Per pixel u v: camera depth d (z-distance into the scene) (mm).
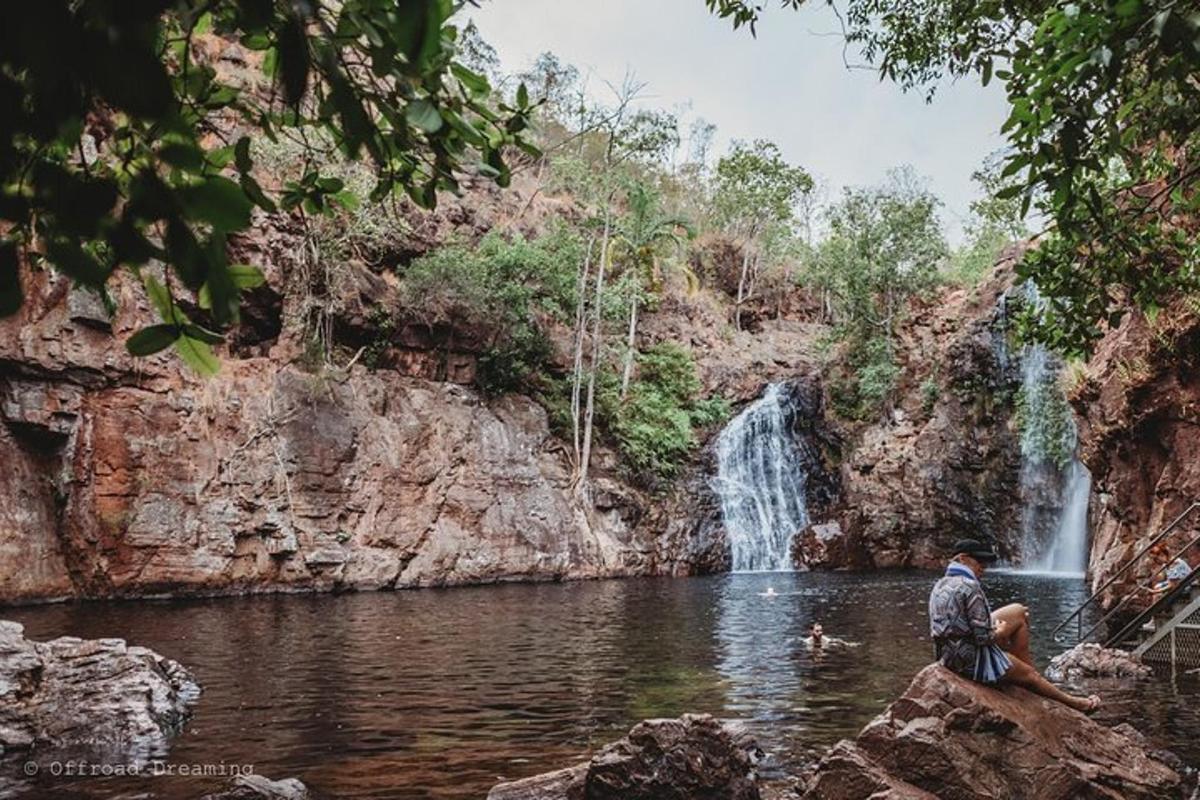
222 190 1356
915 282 42750
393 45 1590
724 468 36469
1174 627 13273
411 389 28547
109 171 1550
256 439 24141
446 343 30219
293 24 1472
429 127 1795
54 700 9125
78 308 21500
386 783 7496
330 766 7977
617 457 33938
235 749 8492
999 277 41219
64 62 1019
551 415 32594
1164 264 6055
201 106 2066
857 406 42125
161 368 22922
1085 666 12547
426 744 8719
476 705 10453
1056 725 6898
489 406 30859
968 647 7043
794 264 51688
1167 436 17000
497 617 19125
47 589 20922
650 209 38562
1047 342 6609
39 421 21078
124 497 21844
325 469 25219
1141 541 17453
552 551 29359
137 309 22656
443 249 30734
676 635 16547
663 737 6953
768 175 50250
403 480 26875
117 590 21516
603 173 38312
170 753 8336
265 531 23766
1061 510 35500
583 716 9930
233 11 1661
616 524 31844
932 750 6543
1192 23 3199
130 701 9289
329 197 2498
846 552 37031
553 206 39562
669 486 34438
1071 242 5715
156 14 1054
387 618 18703
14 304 1310
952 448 38531
